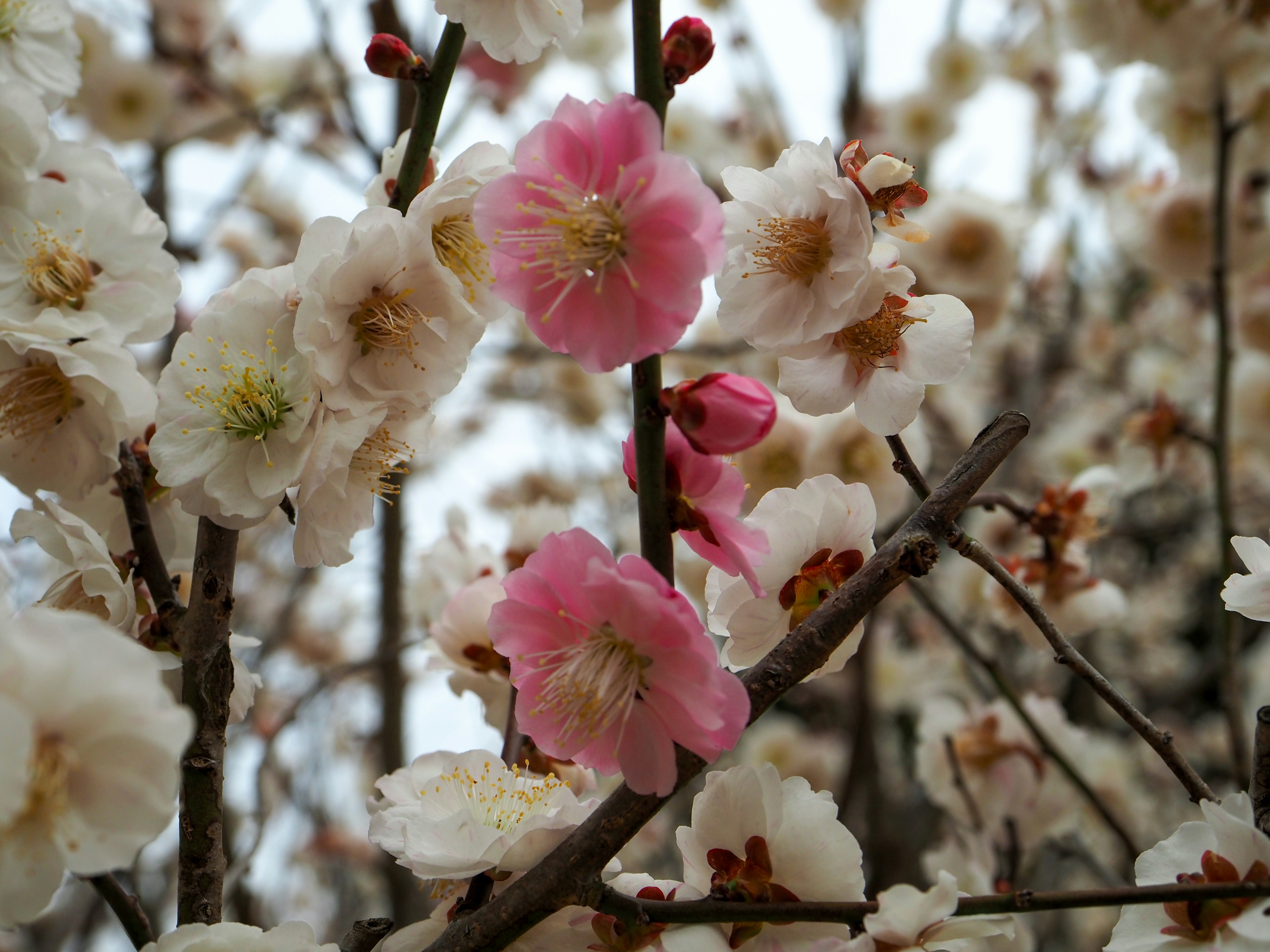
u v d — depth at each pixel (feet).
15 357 0.99
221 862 0.92
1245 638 2.53
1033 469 2.69
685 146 2.69
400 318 0.94
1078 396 3.10
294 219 2.74
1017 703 1.29
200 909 0.90
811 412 0.95
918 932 0.85
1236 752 1.26
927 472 1.91
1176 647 3.54
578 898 0.86
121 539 1.02
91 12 2.23
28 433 0.99
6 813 0.75
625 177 0.84
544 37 1.00
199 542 0.93
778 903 0.87
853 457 1.27
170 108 2.31
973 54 2.52
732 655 0.92
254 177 2.67
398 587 1.60
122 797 0.79
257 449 0.93
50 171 1.05
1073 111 2.60
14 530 0.94
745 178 0.94
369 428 0.93
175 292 1.03
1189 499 3.22
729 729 0.83
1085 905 0.85
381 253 0.93
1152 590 3.48
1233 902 0.87
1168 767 0.91
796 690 2.54
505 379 3.11
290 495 0.95
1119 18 1.59
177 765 0.79
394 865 1.59
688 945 0.86
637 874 0.92
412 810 0.94
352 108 1.74
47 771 0.78
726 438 0.83
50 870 0.78
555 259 0.85
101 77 2.22
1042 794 1.40
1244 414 1.98
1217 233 1.53
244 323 0.94
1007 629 1.32
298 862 2.31
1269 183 1.84
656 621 0.83
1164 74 1.75
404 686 1.60
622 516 2.66
